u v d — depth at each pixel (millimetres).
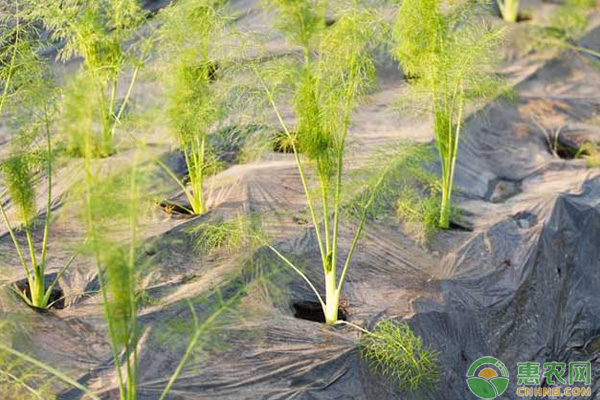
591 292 4918
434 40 4371
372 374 3773
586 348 4734
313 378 3676
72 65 5887
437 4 4398
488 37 4539
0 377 3346
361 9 4141
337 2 4145
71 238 4340
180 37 4504
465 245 4656
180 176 5012
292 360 3727
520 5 7570
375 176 4160
